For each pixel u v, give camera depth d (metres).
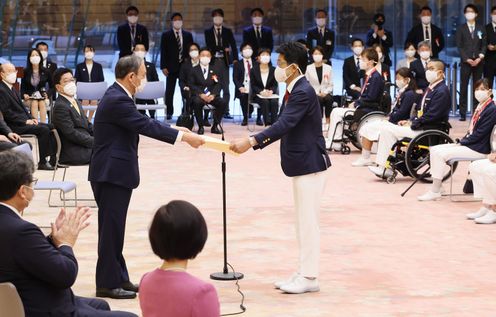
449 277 12.03
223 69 27.97
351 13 34.84
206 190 18.47
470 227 15.05
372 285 11.66
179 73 29.62
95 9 35.44
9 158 7.21
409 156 18.67
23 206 7.31
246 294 11.26
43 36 35.31
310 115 10.98
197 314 5.59
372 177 20.12
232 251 13.47
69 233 7.43
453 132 26.86
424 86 27.41
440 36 30.55
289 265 12.68
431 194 17.47
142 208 16.66
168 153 23.95
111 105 10.59
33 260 7.07
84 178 20.02
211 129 27.75
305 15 35.34
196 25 35.88
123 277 11.12
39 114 26.75
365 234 14.59
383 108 22.88
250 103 28.92
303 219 11.21
